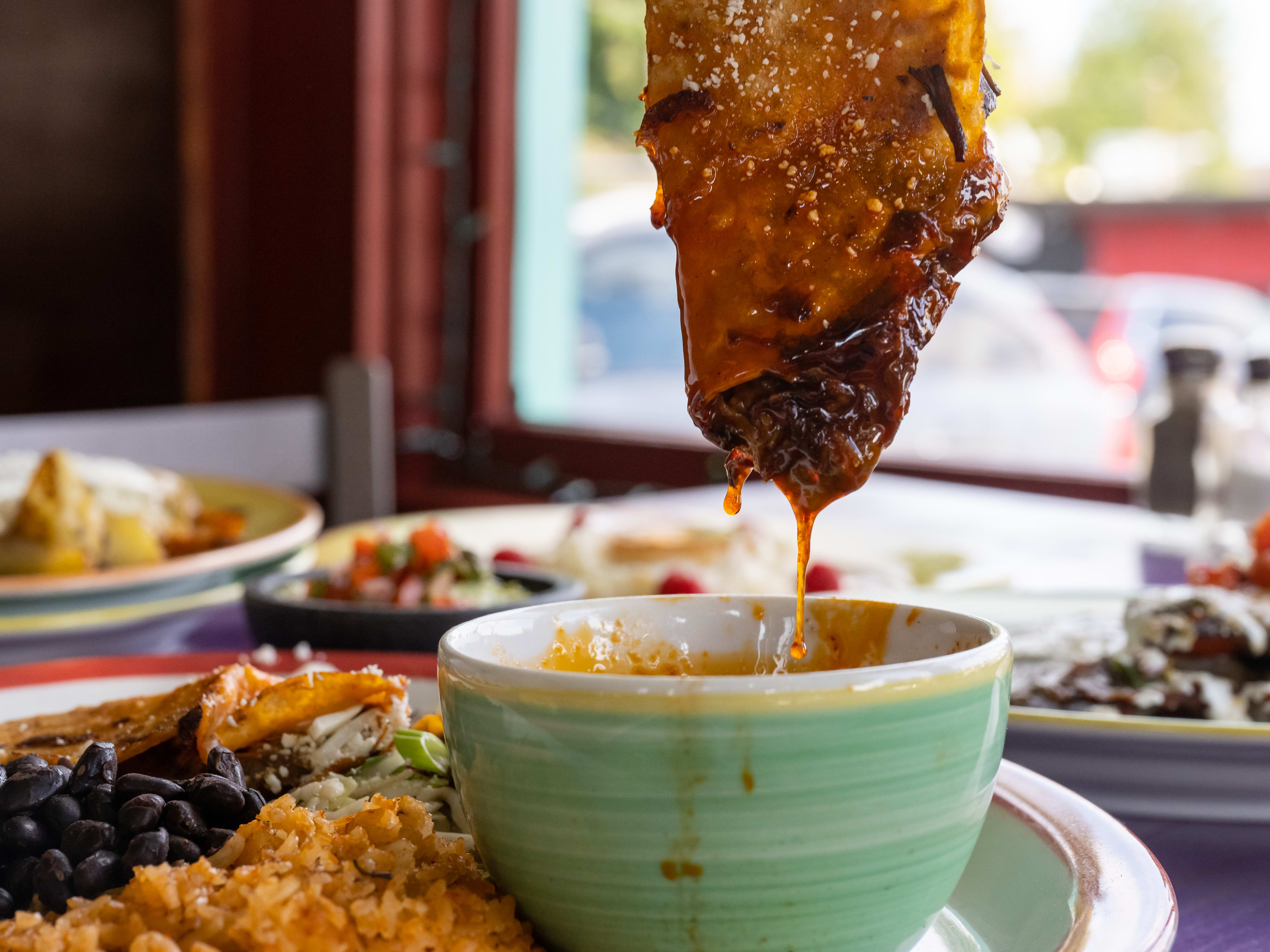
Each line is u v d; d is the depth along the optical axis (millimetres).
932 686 313
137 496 872
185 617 664
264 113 2139
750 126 334
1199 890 392
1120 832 363
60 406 2227
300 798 382
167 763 387
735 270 333
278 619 581
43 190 2166
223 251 2195
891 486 1354
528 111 2070
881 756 310
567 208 2072
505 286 2129
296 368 2156
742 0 334
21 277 2168
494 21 2037
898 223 329
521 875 324
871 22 331
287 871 313
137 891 310
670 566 828
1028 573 894
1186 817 441
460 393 2158
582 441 2037
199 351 2213
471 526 984
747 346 331
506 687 319
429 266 2133
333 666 503
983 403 1748
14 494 805
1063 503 1256
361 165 2033
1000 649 331
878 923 318
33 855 324
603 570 829
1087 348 1662
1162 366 1103
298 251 2131
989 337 1736
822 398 327
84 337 2232
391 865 322
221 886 312
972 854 378
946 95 327
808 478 327
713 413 338
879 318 326
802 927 314
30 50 2135
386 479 1331
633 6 1940
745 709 305
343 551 854
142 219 2219
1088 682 510
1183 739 427
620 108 1983
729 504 349
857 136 331
